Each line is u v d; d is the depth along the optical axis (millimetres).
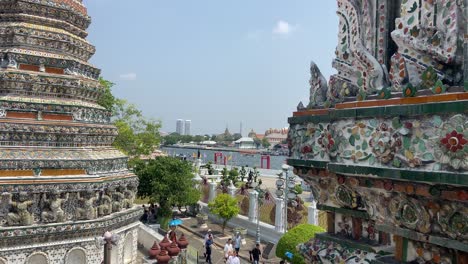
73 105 18797
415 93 4359
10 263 15672
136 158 39688
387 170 4609
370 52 6062
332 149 5684
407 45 5137
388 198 4910
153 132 44625
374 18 6082
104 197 18391
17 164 16250
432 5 4938
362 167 4949
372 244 5938
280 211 31391
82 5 22625
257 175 70188
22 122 17156
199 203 42438
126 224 20141
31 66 18812
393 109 4562
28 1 19609
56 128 17719
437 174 4062
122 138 41375
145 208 37156
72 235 17047
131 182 20578
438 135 4121
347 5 6512
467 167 3859
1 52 18594
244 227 35406
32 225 16109
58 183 16688
